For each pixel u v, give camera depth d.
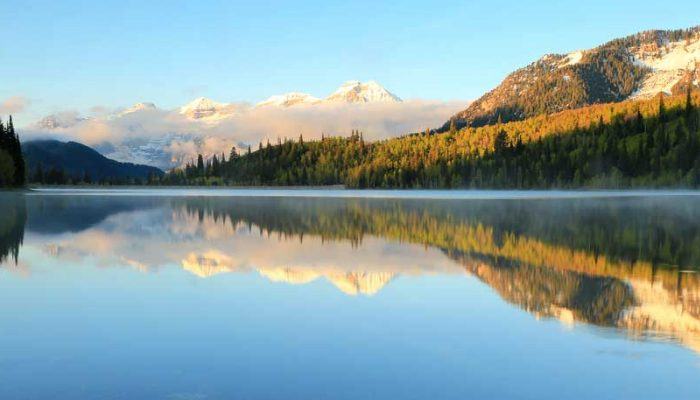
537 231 35.25
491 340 12.74
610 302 16.09
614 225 39.09
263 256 25.55
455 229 37.09
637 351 11.87
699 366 11.02
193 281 19.62
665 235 32.47
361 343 12.61
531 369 10.97
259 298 17.02
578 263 22.81
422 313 15.12
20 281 19.66
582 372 10.77
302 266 22.62
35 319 14.64
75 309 15.70
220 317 14.84
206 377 10.55
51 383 10.27
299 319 14.65
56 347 12.32
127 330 13.64
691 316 14.59
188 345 12.48
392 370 10.95
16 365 11.18
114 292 17.91
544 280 19.38
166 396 9.68
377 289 18.12
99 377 10.55
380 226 39.88
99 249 27.88
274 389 10.01
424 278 19.86
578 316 14.70
